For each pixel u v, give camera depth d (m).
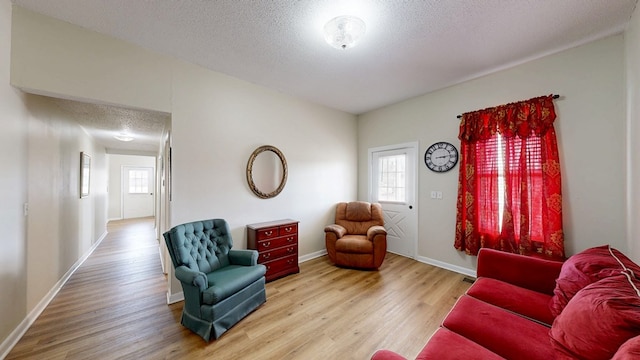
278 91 3.41
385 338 1.86
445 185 3.30
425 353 1.10
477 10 1.78
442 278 2.97
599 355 0.86
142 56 2.30
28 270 2.03
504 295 1.63
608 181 2.14
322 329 1.97
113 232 5.95
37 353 1.68
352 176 4.50
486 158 2.85
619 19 1.89
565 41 2.19
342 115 4.34
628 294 0.93
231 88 2.93
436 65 2.64
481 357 1.06
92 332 1.93
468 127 2.98
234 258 2.50
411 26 1.96
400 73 2.84
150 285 2.85
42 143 2.30
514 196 2.62
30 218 2.07
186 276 1.90
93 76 2.06
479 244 2.92
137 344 1.78
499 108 2.72
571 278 1.34
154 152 6.50
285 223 3.15
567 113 2.34
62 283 2.81
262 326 2.01
